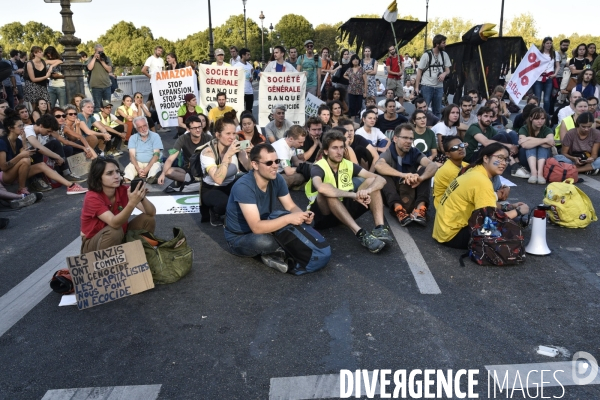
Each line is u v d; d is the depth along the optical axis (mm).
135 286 3998
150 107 13828
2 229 5723
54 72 12273
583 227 5359
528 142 7445
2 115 8336
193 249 4961
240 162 6414
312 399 2752
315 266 4262
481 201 4457
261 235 4375
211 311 3723
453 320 3539
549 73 12539
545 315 3594
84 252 4059
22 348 3301
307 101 11094
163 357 3168
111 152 10586
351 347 3230
